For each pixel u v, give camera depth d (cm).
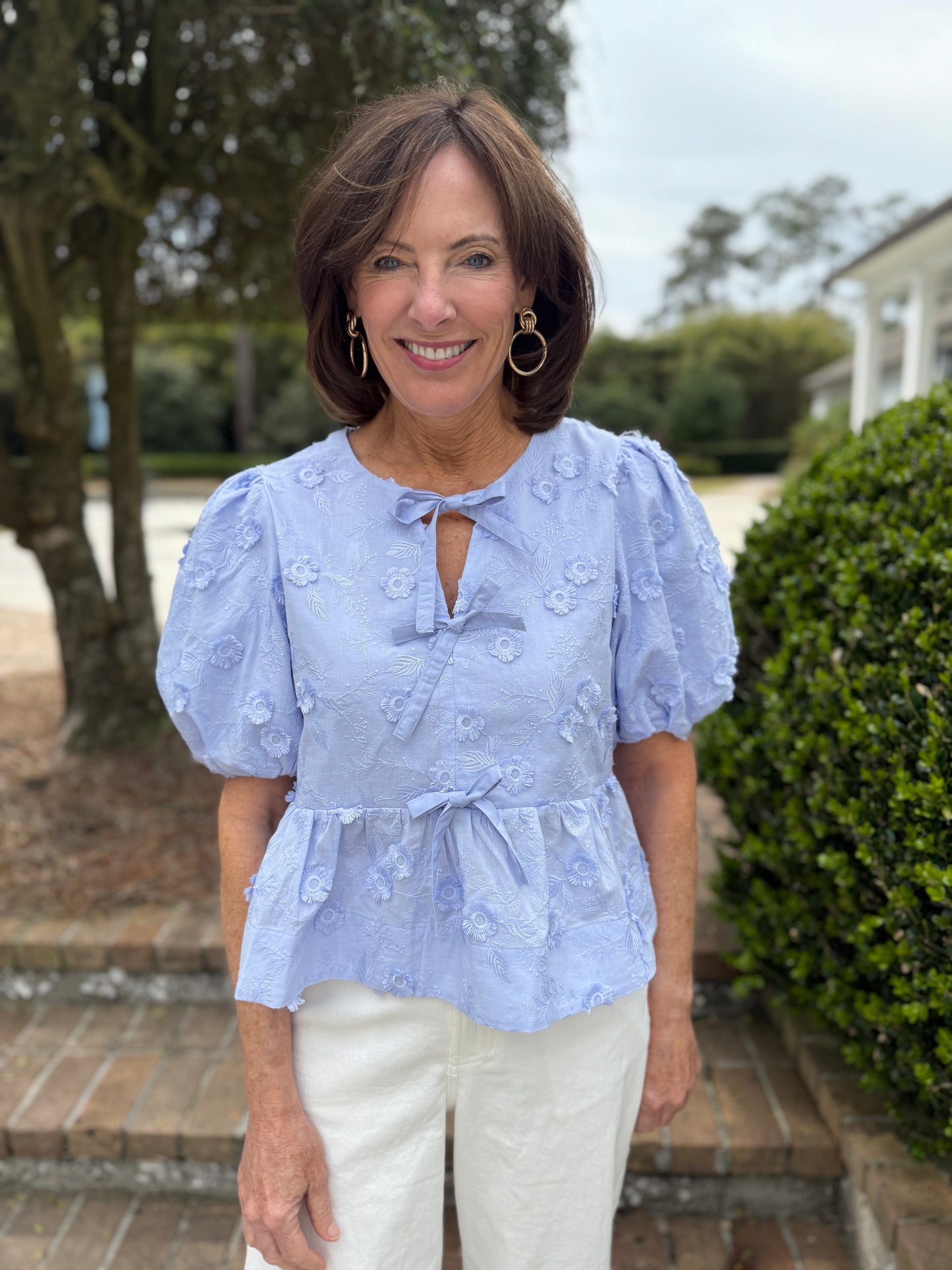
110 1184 206
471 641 102
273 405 3125
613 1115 116
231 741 108
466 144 97
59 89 270
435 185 95
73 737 371
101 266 354
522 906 104
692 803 123
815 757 184
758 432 3938
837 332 4141
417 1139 114
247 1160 113
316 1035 113
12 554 1144
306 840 107
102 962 244
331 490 107
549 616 104
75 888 269
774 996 221
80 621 367
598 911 110
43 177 287
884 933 174
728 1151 192
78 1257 191
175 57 305
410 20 253
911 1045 162
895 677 166
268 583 105
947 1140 172
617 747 125
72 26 274
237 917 113
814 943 193
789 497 226
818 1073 201
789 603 198
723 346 3922
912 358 1144
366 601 102
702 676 118
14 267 312
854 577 179
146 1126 203
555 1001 106
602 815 112
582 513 108
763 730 204
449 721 102
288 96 322
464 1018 110
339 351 113
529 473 109
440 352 101
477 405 107
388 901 107
